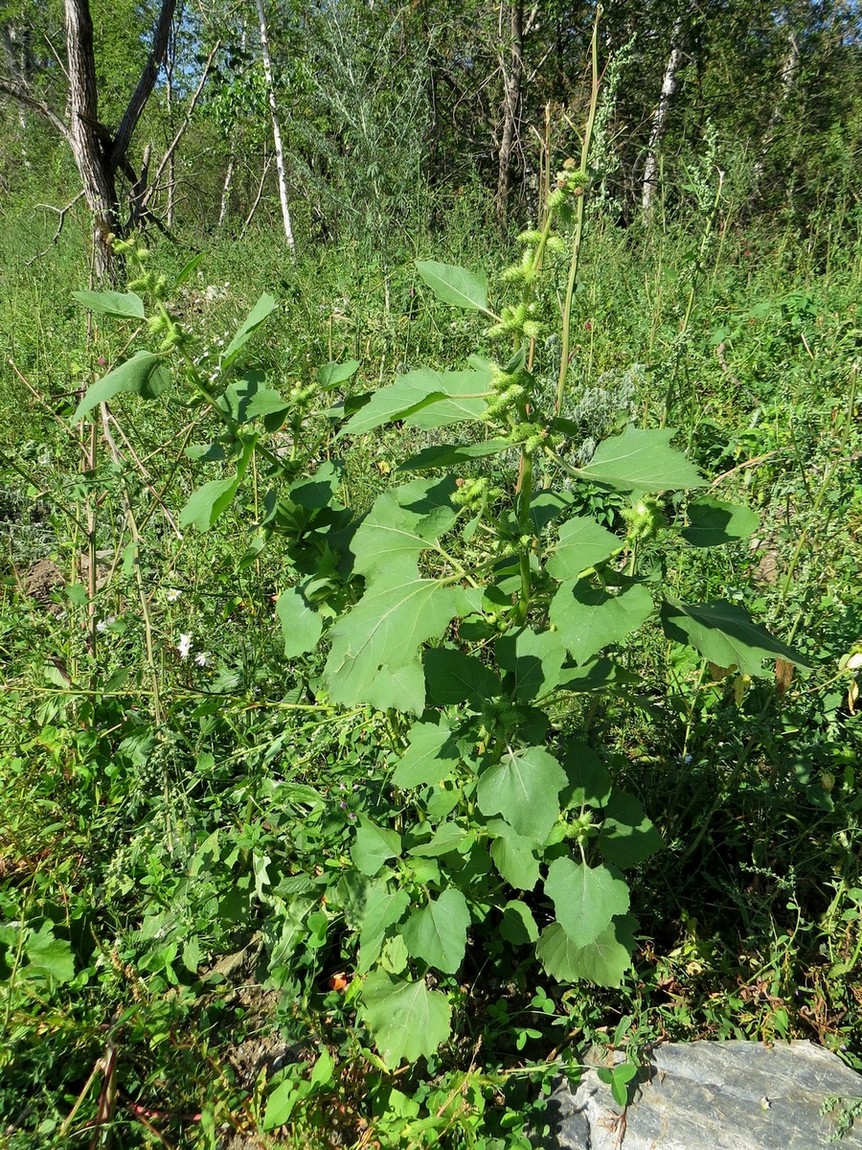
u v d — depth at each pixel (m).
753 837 2.34
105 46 19.34
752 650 1.58
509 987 2.18
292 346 5.21
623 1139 1.79
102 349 4.04
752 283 7.47
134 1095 1.91
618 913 1.65
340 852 2.23
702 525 1.69
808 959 2.18
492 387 1.53
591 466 1.52
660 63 14.79
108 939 2.26
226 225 11.53
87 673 2.78
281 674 2.92
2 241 11.36
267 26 14.20
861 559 3.02
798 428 3.22
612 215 6.45
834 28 15.23
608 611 1.49
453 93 15.20
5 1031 1.80
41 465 3.66
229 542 3.30
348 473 3.52
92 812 2.55
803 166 11.38
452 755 1.78
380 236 7.40
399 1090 1.91
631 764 2.53
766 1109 1.82
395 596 1.60
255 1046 2.04
